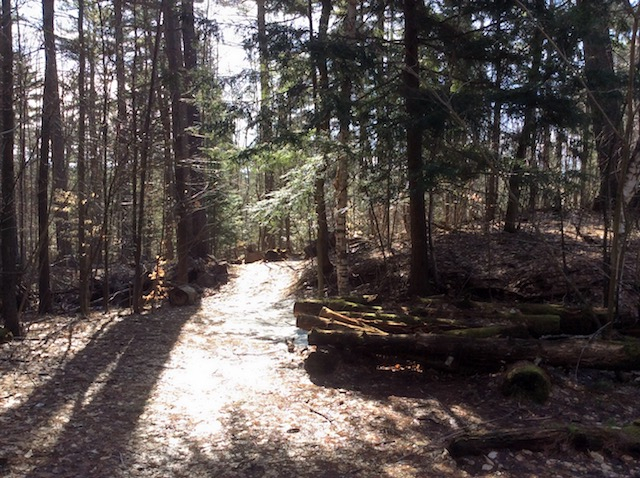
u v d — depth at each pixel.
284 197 9.71
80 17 11.75
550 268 9.69
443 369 6.44
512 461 4.34
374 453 4.57
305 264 17.28
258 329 9.71
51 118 11.23
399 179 9.29
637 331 6.59
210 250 22.08
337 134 9.87
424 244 10.16
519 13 8.15
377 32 11.27
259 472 4.25
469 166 8.12
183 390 6.20
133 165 11.55
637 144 6.68
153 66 10.86
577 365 5.84
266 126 9.18
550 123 7.80
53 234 15.01
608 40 7.95
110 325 10.08
